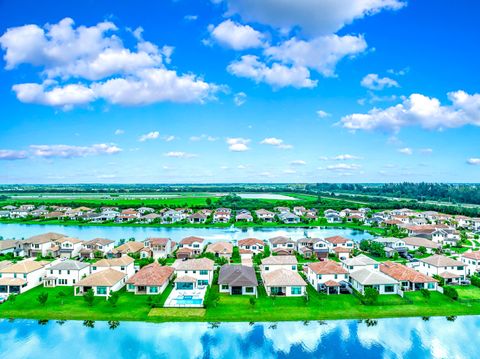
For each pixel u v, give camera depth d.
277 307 70.62
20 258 109.69
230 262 107.56
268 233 167.88
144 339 60.38
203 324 64.94
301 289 76.12
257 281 84.19
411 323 65.75
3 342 59.31
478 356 56.44
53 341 59.66
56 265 83.69
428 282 78.75
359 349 58.16
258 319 66.38
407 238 131.75
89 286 75.06
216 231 174.12
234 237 156.25
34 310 69.00
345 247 119.75
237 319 66.31
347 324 65.25
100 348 57.88
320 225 191.12
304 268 95.12
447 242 136.88
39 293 77.44
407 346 58.91
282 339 60.66
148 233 168.62
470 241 143.38
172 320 65.94
